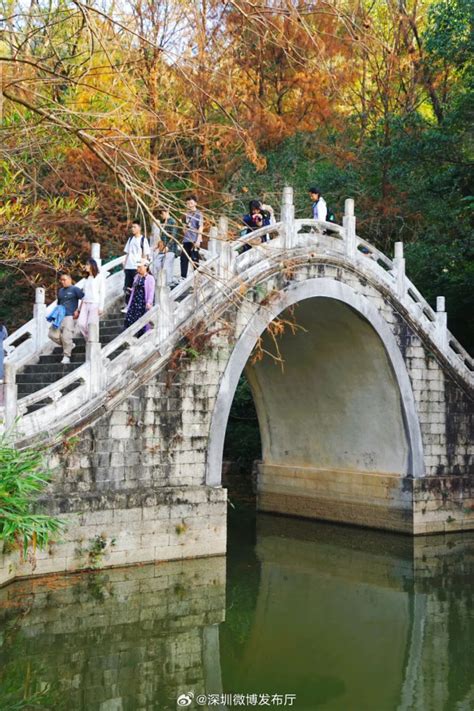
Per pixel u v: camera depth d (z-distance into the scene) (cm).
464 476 2058
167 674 999
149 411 1452
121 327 1672
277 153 2716
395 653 1112
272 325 1667
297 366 2181
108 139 934
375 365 1997
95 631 1126
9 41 1062
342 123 2841
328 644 1149
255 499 2547
